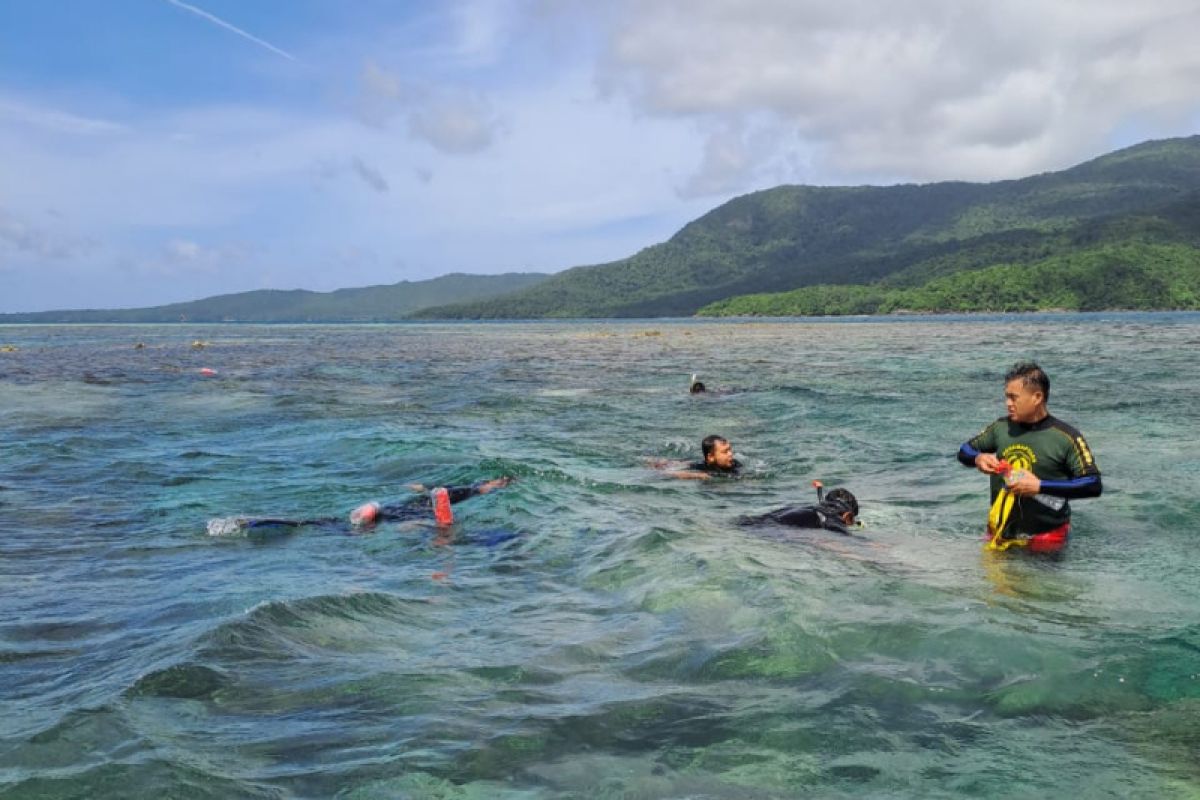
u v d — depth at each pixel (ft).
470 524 24.99
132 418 51.37
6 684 13.03
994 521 22.59
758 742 10.87
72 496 29.37
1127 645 14.01
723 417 50.01
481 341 194.80
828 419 47.78
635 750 10.69
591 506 27.02
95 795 9.59
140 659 13.99
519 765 10.30
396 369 97.81
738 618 15.67
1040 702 11.98
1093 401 50.19
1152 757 10.34
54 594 18.10
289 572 20.06
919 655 13.75
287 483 31.71
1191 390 55.57
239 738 11.07
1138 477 29.35
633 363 103.35
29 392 68.69
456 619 16.30
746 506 27.45
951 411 49.75
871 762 10.31
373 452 37.96
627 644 14.65
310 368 100.22
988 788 9.66
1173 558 20.30
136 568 20.44
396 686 12.82
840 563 19.77
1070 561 20.11
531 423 48.19
